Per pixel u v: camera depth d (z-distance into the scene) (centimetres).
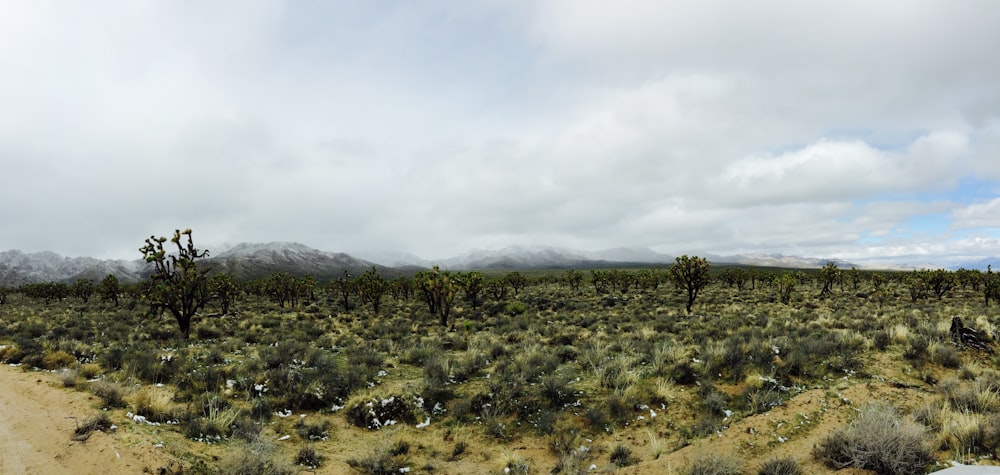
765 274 7550
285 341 2294
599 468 1009
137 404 1129
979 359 1481
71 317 3456
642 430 1186
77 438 907
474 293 4844
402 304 5541
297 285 5469
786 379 1374
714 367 1496
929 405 1071
